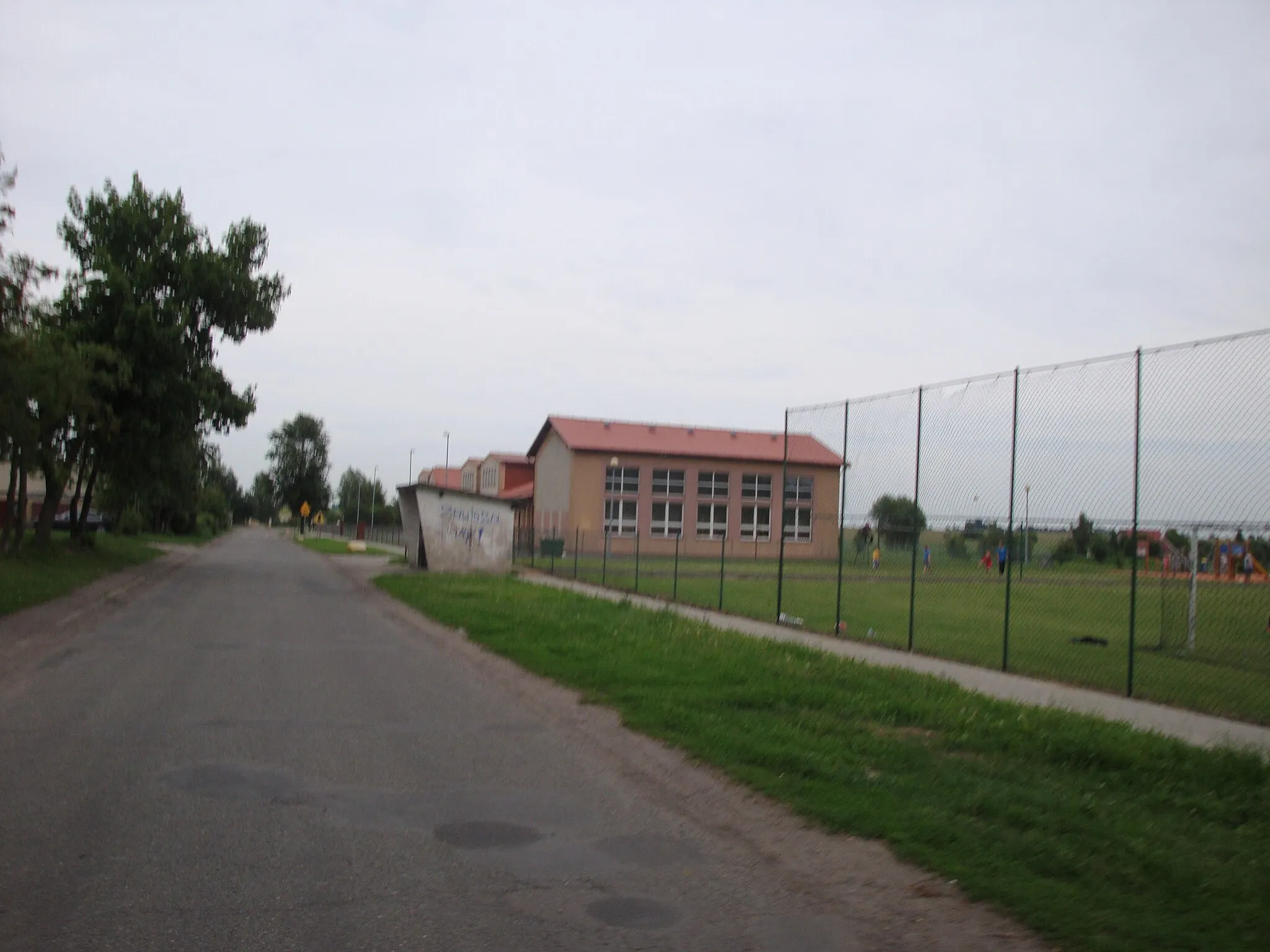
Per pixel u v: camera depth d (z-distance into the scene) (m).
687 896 5.39
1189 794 7.60
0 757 8.00
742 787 7.59
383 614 21.17
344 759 8.24
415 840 6.20
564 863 5.87
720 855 6.09
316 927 4.81
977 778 7.75
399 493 40.00
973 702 10.93
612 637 16.03
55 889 5.18
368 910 5.03
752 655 13.87
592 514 55.03
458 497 34.81
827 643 16.89
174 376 32.88
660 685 11.66
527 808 7.00
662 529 56.12
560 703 11.02
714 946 4.75
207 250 34.59
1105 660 16.22
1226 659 16.34
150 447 33.38
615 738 9.30
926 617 23.20
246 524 182.25
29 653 14.13
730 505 57.19
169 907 4.99
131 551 41.59
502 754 8.61
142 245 34.06
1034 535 18.08
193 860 5.69
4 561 26.41
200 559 43.91
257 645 15.51
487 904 5.18
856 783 7.53
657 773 8.04
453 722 9.91
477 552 35.00
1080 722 9.83
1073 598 28.62
